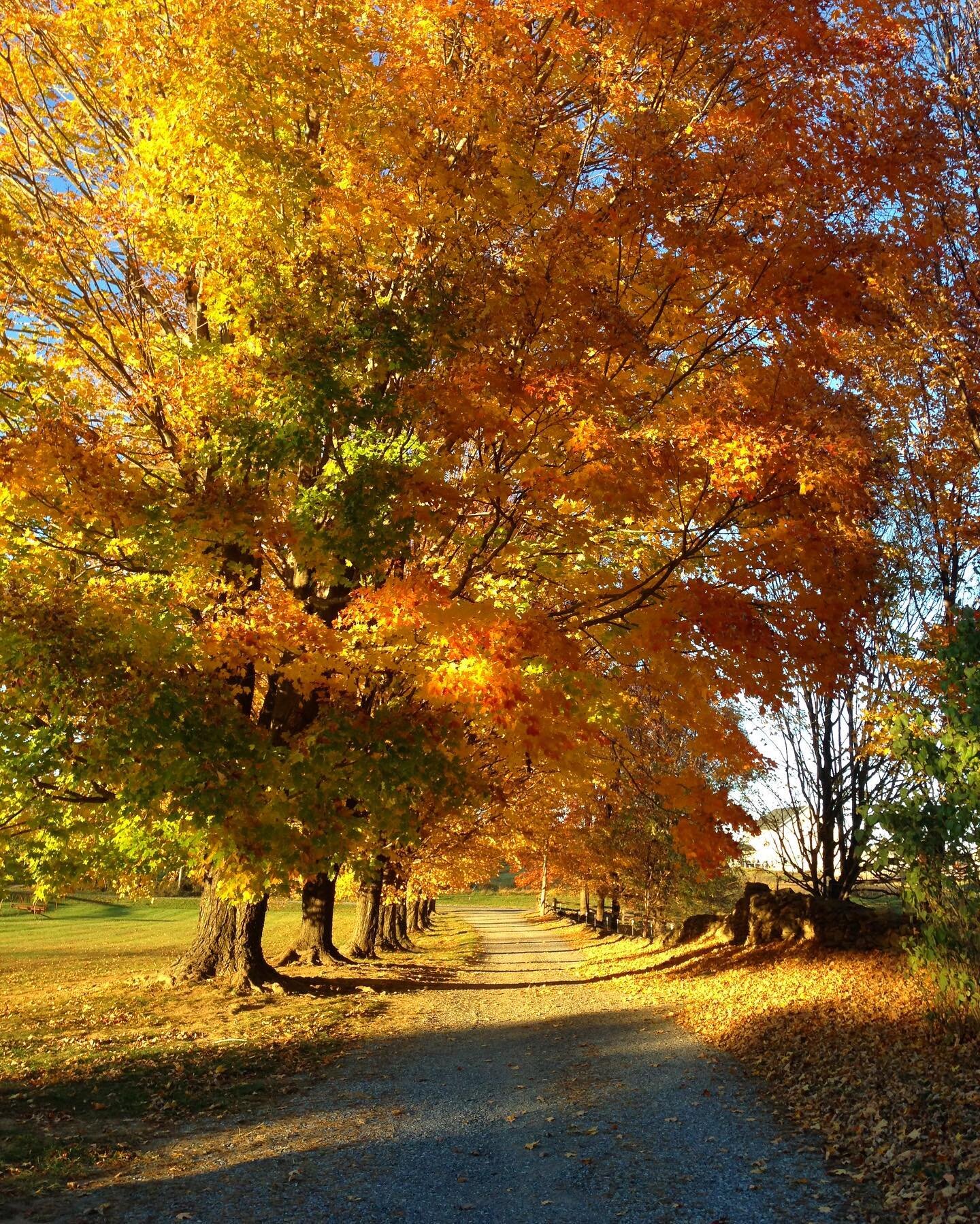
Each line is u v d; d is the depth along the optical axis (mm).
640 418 7941
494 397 7223
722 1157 6727
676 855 24891
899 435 10180
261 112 8258
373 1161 6918
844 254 6852
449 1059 11305
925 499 10461
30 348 9398
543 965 29391
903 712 9398
